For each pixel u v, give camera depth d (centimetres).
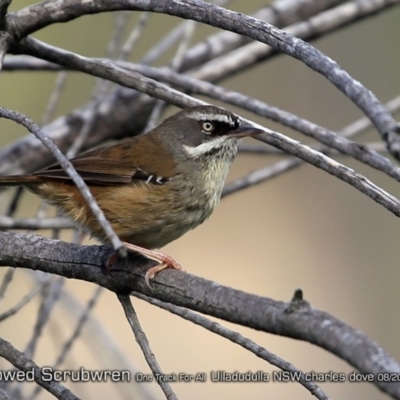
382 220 2039
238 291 629
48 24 880
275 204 2144
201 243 2133
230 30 797
